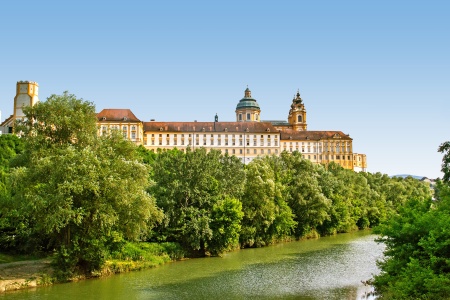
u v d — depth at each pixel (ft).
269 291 136.36
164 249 194.29
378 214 384.47
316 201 296.30
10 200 153.99
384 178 497.87
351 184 398.62
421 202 125.08
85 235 150.20
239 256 211.61
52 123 159.12
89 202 143.84
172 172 214.90
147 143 616.39
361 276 159.94
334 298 126.11
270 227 262.67
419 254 105.91
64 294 131.54
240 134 639.76
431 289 89.81
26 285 137.49
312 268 177.58
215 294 133.39
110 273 161.68
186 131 625.41
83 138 160.45
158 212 161.58
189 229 200.64
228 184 232.73
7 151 224.33
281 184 291.17
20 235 170.30
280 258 205.46
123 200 143.84
